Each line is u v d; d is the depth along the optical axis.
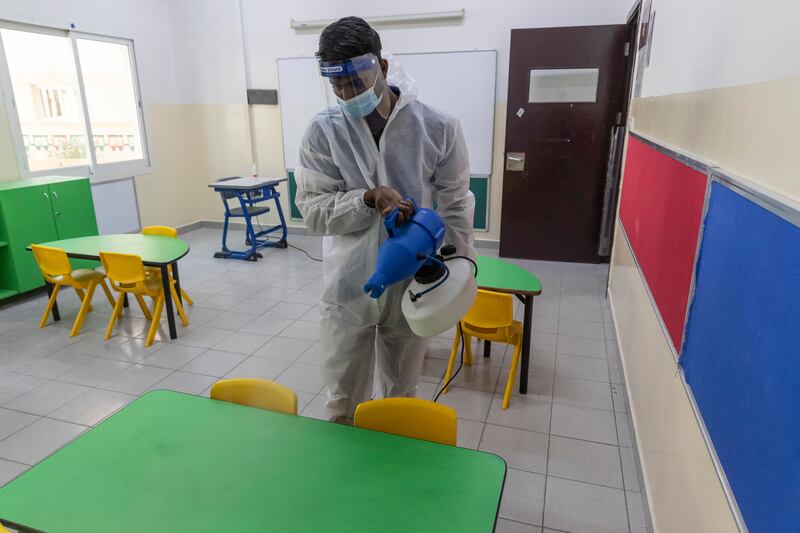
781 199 0.90
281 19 5.70
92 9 5.06
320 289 4.43
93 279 3.55
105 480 1.19
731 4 1.34
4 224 3.91
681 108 1.88
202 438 1.34
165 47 6.04
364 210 1.53
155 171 5.99
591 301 4.11
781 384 0.83
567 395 2.76
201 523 1.07
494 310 2.54
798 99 0.88
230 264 5.19
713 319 1.22
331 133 1.59
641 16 3.25
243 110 6.10
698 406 1.29
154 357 3.19
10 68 4.42
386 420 1.47
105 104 5.37
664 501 1.63
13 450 2.32
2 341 3.40
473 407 2.65
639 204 2.59
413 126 1.59
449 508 1.12
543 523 1.91
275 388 1.54
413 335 1.84
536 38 4.71
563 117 4.84
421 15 5.17
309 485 1.18
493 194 5.55
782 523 0.80
